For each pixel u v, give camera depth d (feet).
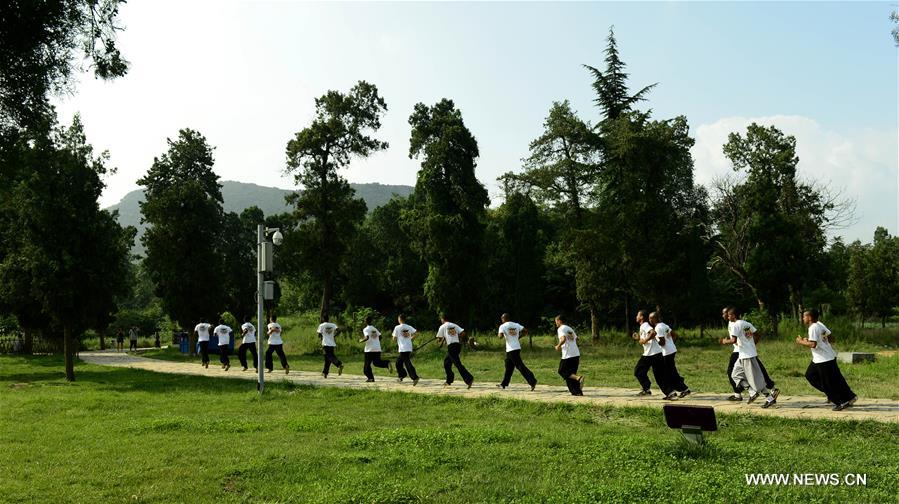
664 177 121.60
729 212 139.13
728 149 123.54
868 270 178.81
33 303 112.78
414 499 23.86
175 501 24.12
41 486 26.00
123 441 34.24
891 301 178.60
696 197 146.61
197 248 115.03
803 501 22.31
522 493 24.17
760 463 27.09
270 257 55.93
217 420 40.60
